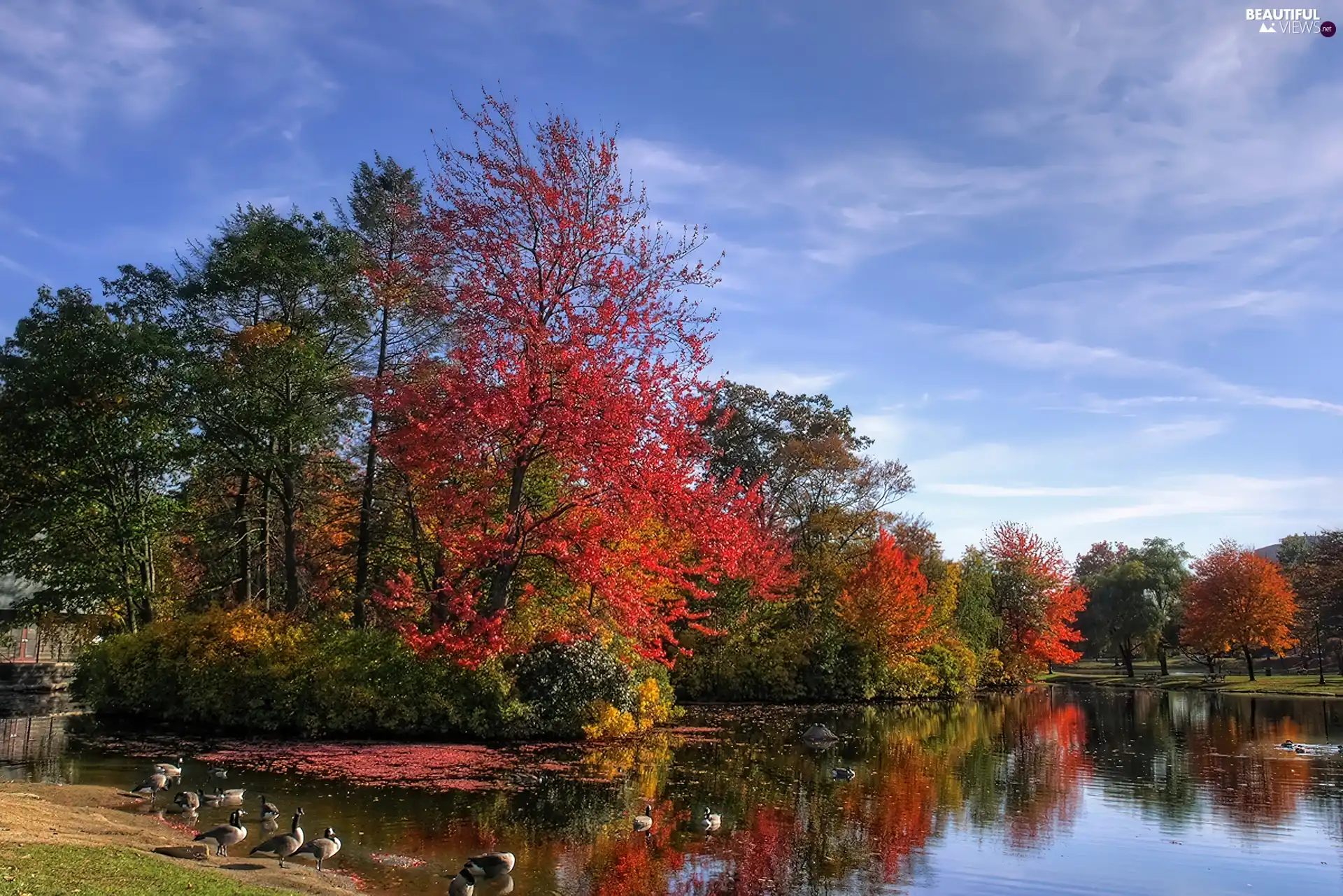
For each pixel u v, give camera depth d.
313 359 26.38
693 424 22.56
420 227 25.59
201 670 22.11
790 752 22.53
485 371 21.14
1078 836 14.16
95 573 28.23
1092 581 77.06
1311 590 62.72
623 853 12.09
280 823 13.00
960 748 24.48
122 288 28.55
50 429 26.64
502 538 20.97
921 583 44.38
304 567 32.53
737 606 40.00
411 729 21.14
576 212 21.70
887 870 11.77
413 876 10.69
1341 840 14.17
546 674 22.45
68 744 19.86
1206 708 40.09
